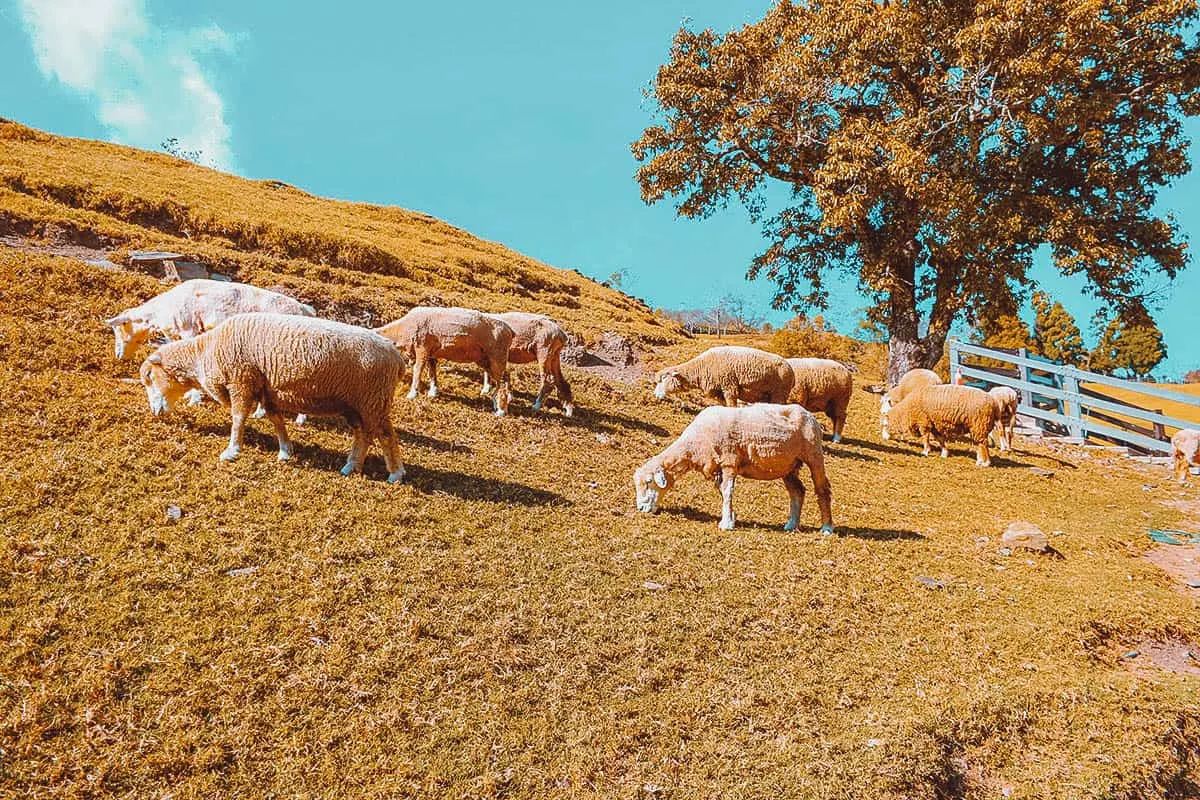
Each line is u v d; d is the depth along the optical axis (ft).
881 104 82.17
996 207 73.82
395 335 43.88
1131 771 19.52
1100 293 81.15
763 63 81.61
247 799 15.14
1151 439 67.62
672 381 53.67
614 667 21.07
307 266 72.13
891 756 18.28
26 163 75.41
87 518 23.15
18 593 19.26
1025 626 26.68
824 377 56.44
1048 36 68.90
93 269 48.49
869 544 33.19
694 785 16.98
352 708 17.94
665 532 31.42
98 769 15.07
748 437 31.99
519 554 26.81
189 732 16.28
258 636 19.53
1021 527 36.60
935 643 24.76
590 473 39.01
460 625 21.62
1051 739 20.57
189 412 32.83
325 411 29.27
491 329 44.60
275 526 25.03
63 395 31.68
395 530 26.53
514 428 43.78
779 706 20.13
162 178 93.04
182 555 22.29
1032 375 89.92
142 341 38.68
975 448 62.44
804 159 82.38
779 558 29.96
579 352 77.20
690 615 24.35
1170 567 36.94
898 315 86.89
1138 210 75.87
